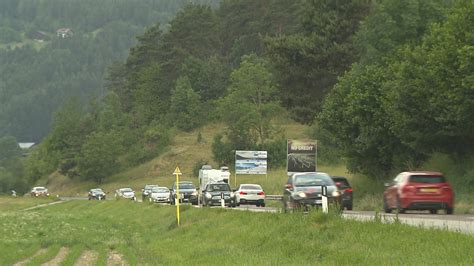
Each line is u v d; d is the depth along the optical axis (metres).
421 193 99.69
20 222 162.12
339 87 178.38
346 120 169.62
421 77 138.62
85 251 97.44
